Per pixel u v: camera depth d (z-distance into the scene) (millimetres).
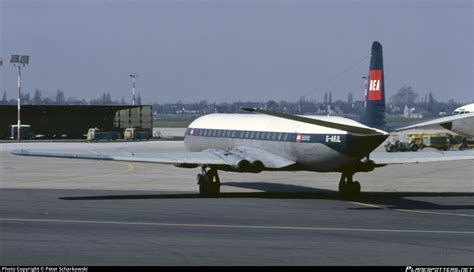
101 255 43562
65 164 131875
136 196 77875
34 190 84000
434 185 93812
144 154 77375
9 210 64500
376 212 64625
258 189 87500
